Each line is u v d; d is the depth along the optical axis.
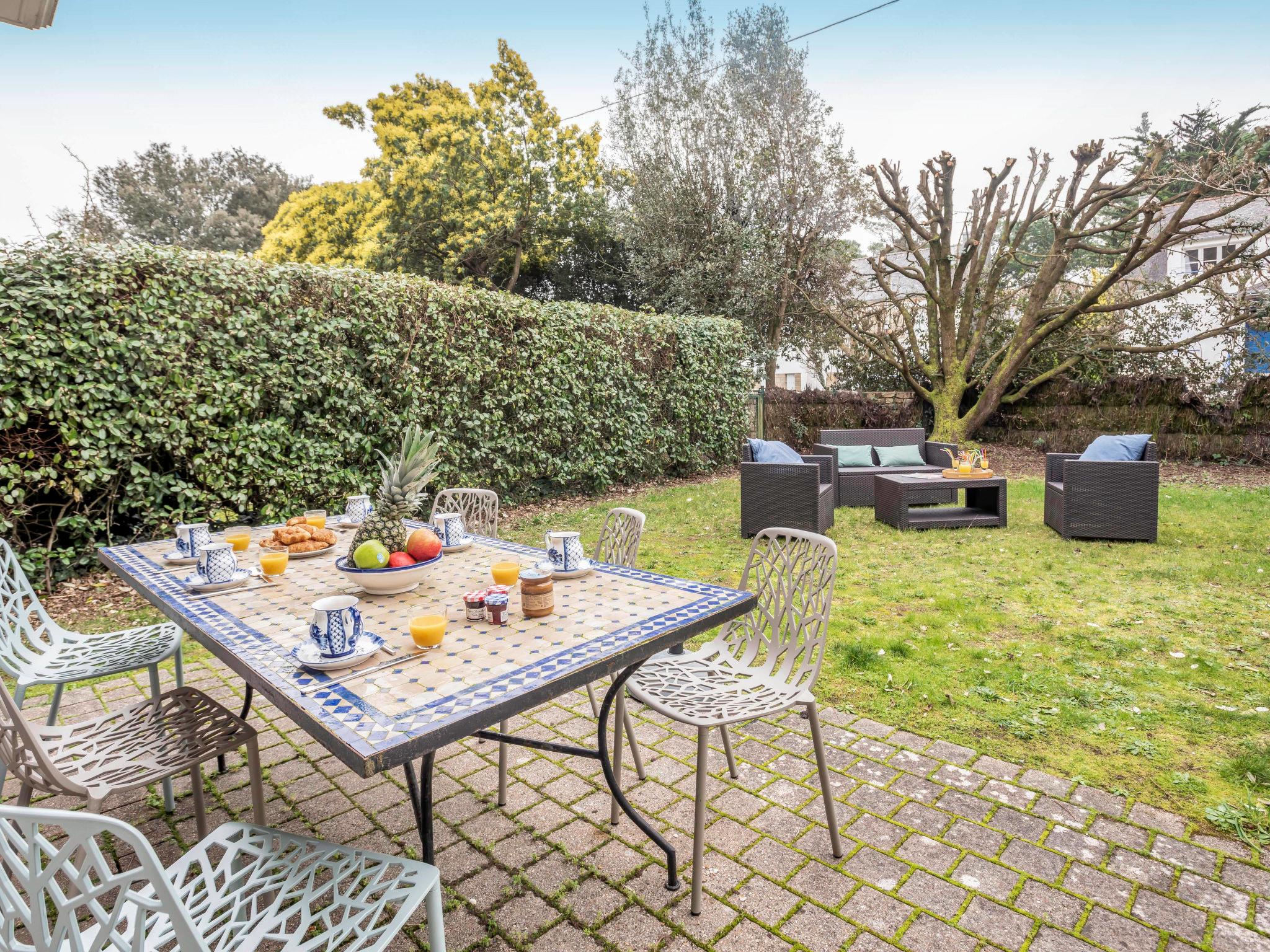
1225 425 11.22
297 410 6.42
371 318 6.81
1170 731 2.98
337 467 6.73
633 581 2.41
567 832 2.40
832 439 9.78
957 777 2.68
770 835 2.35
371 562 2.27
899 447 9.27
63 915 1.02
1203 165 9.88
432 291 7.38
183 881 1.43
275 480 6.20
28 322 4.90
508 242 17.72
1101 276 13.62
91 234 6.83
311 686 1.56
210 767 2.88
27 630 2.76
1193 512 7.64
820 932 1.91
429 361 7.34
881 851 2.25
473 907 2.04
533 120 17.00
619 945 1.88
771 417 13.68
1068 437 12.77
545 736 3.07
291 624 2.03
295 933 1.32
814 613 2.38
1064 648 3.94
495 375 8.04
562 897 2.07
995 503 7.46
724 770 2.78
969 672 3.64
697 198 14.22
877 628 4.32
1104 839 2.29
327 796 2.66
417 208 16.50
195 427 5.70
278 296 6.16
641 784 2.69
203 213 33.41
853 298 14.54
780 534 2.56
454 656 1.74
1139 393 11.99
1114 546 6.27
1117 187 11.54
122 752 1.98
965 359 13.07
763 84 13.70
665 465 10.91
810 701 2.21
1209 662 3.67
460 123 16.59
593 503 9.15
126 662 2.69
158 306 5.50
